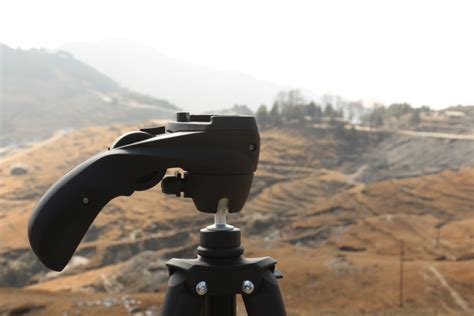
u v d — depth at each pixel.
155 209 88.12
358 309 44.22
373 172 93.00
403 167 94.50
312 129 111.50
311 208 81.88
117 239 78.94
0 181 109.31
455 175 87.50
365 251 65.19
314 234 72.88
